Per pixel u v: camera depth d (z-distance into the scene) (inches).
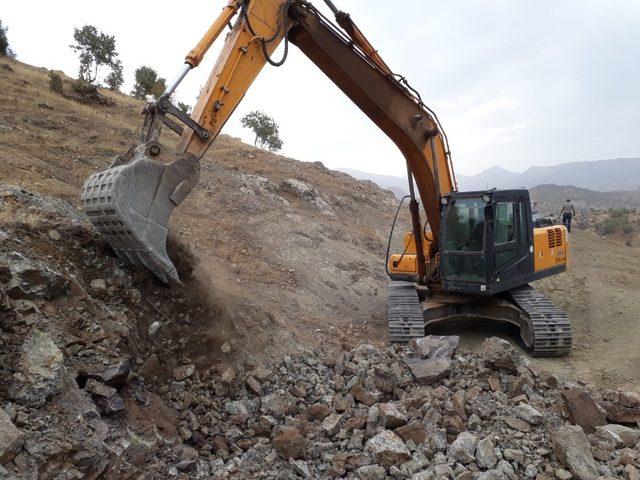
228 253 430.0
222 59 247.6
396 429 186.9
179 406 198.5
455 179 374.9
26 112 634.2
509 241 342.3
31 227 223.9
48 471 131.2
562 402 210.4
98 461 144.8
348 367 259.8
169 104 225.9
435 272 374.3
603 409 216.7
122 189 208.5
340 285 462.6
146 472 162.2
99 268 224.1
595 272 628.1
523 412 199.5
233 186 636.7
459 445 175.3
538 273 371.2
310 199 737.0
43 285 186.7
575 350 338.6
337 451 184.9
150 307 225.5
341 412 215.5
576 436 173.8
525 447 180.1
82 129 638.5
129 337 201.2
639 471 165.5
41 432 139.0
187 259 270.1
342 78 306.7
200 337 235.0
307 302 390.0
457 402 211.0
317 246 542.3
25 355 154.6
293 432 186.9
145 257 222.5
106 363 177.5
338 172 1083.9
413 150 343.6
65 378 158.1
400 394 231.5
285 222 581.6
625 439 189.2
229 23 247.6
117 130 679.1
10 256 186.4
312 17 280.5
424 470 165.3
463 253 334.3
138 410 178.9
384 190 1090.1
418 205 369.7
